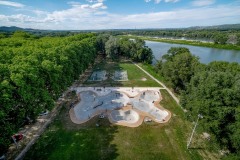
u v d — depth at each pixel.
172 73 62.44
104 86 70.56
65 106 53.41
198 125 39.50
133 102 57.47
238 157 29.42
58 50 59.56
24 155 33.97
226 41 193.50
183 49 79.50
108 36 137.25
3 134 29.94
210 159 34.16
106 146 36.66
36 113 38.66
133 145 37.16
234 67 57.16
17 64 39.91
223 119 31.73
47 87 49.03
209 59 120.94
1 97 29.88
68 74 58.25
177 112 51.12
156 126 43.97
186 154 35.22
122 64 107.06
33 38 115.56
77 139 38.66
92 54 98.75
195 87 42.44
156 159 33.72
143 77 82.50
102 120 46.09
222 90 33.00
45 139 38.47
